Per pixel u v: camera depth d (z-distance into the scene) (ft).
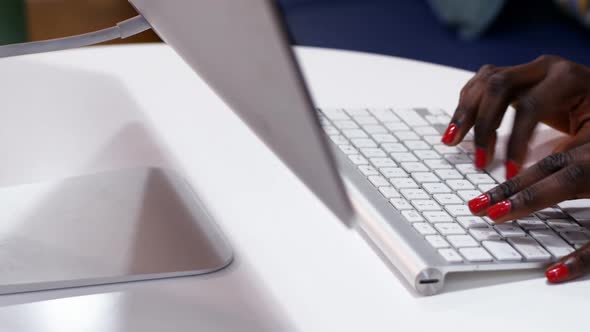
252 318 1.56
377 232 1.82
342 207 1.17
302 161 1.20
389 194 2.03
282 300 1.64
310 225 1.99
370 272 1.76
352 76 3.31
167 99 2.95
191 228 1.87
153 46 3.61
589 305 1.63
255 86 1.16
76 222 1.88
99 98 2.92
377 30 6.66
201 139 2.56
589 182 1.83
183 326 1.53
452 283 1.71
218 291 1.66
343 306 1.62
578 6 6.35
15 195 2.02
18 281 1.63
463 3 6.48
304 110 1.06
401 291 1.69
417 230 1.83
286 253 1.84
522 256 1.74
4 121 2.64
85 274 1.67
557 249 1.78
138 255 1.75
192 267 1.73
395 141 2.45
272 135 1.25
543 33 6.55
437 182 2.13
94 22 8.69
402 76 3.32
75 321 1.53
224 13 1.08
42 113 2.73
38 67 3.22
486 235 1.82
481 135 2.26
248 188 2.20
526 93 2.32
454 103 3.00
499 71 2.38
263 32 1.02
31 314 1.55
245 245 1.87
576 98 2.38
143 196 2.03
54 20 8.63
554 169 1.89
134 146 2.48
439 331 1.53
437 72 3.39
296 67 1.03
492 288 1.69
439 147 2.41
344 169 2.18
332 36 6.52
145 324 1.53
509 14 6.84
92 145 2.48
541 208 1.83
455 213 1.94
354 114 2.69
